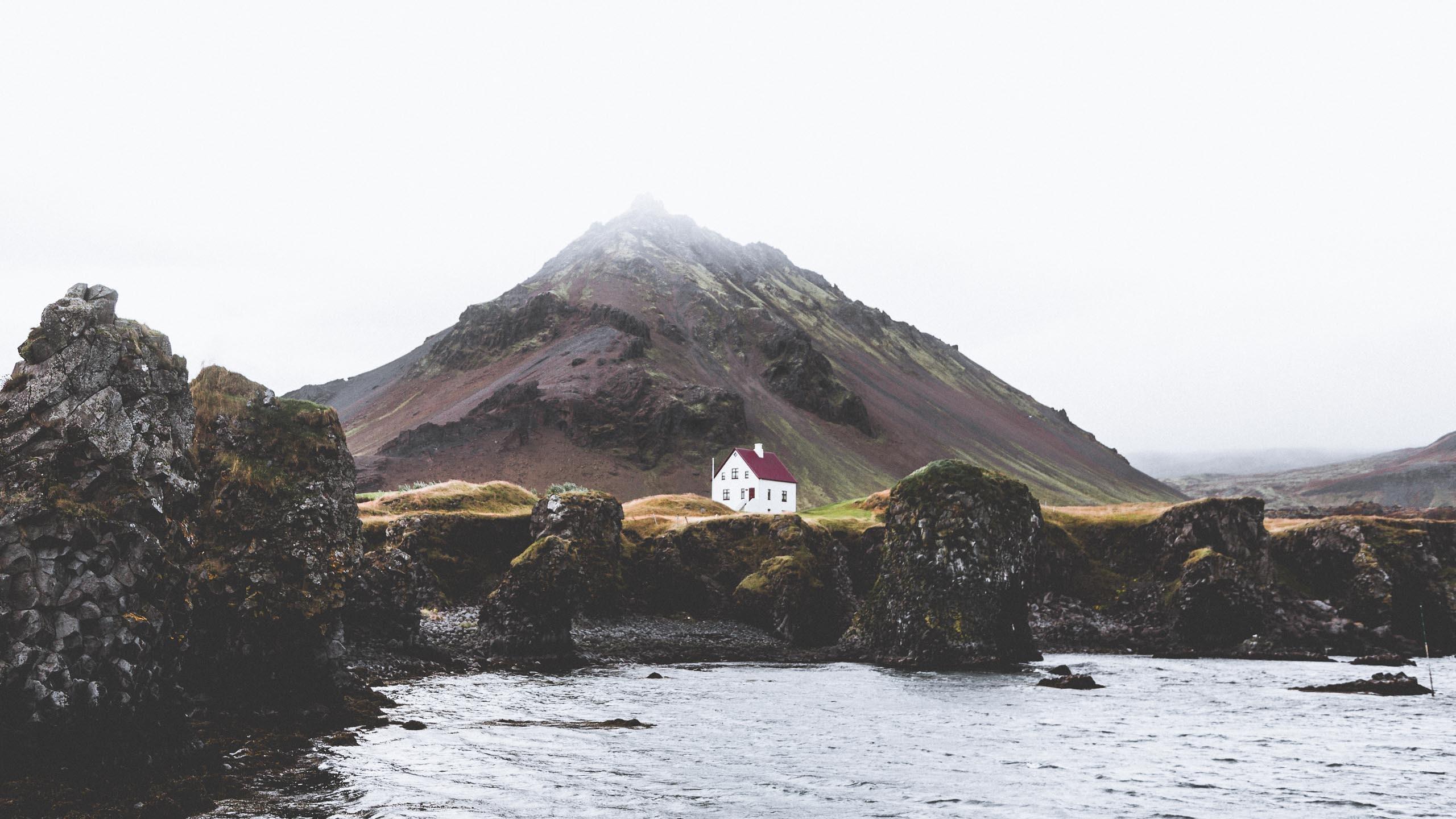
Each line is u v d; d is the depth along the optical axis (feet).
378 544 243.19
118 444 77.10
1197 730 128.36
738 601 262.47
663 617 261.65
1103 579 299.38
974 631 211.20
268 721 105.81
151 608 76.84
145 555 76.54
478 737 109.81
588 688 161.89
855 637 233.35
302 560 118.32
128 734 73.26
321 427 128.67
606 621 246.27
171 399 85.61
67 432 74.54
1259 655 249.34
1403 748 115.75
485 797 81.15
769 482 609.01
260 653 112.47
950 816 80.48
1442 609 280.72
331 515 124.06
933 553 217.97
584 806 79.56
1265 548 290.76
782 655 234.17
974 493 220.43
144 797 69.36
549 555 206.90
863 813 80.38
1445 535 302.25
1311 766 104.12
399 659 173.06
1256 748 114.62
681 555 280.10
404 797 79.30
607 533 258.98
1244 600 265.75
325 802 76.43
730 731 122.01
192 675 107.65
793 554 271.49
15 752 65.77
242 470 118.93
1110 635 274.36
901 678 190.08
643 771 95.04
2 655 67.05
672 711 138.92
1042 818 80.33
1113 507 347.97
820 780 92.94
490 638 203.10
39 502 71.10
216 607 110.73
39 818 61.77
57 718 67.82
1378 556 290.15
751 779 92.79
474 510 281.13
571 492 260.21
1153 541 300.81
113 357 78.79
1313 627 263.08
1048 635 273.13
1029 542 220.43
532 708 135.44
